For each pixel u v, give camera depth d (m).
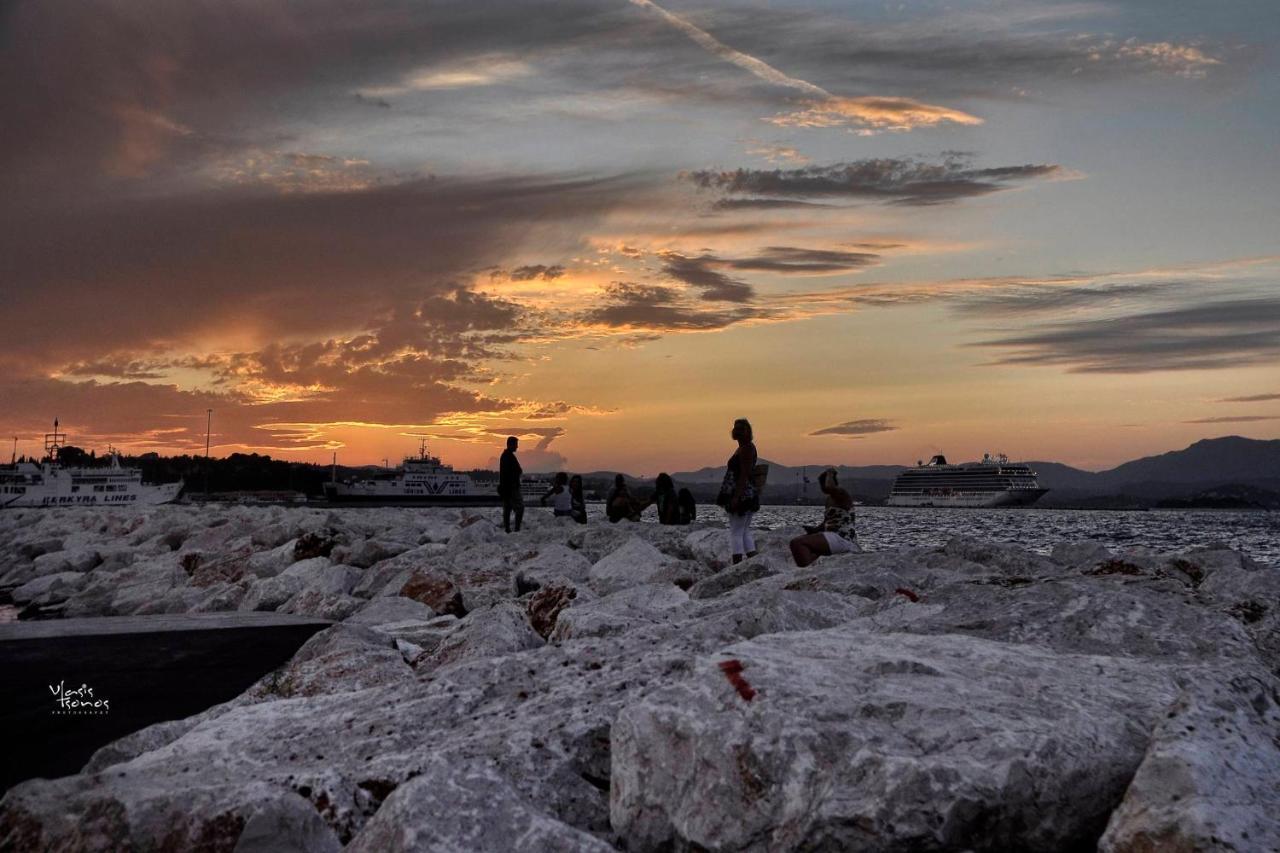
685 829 3.50
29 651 8.89
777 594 5.95
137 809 3.37
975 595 5.66
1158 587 6.17
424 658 7.22
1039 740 3.36
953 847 3.14
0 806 3.59
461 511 37.16
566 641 6.43
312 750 4.78
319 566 15.11
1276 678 4.03
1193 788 2.92
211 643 9.27
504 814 3.34
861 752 3.35
